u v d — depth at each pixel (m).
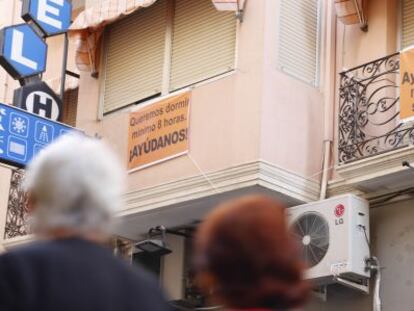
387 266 11.74
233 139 12.38
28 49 15.02
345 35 13.04
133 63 14.54
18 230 16.16
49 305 3.41
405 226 11.72
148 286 3.59
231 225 3.75
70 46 17.73
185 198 12.70
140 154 13.76
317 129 12.72
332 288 12.14
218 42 13.23
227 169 12.23
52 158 3.80
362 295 11.81
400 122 11.59
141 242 13.17
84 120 14.91
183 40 13.83
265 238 3.72
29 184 3.91
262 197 3.84
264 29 12.57
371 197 12.04
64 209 3.74
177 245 14.13
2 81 18.62
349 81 12.32
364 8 12.84
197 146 12.91
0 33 14.91
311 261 11.52
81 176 3.77
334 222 11.48
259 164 11.88
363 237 11.46
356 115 12.12
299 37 12.95
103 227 3.78
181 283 13.83
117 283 3.53
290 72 12.70
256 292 3.70
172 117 13.44
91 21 14.59
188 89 13.32
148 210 13.23
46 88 14.93
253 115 12.22
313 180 12.43
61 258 3.52
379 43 12.59
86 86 15.09
